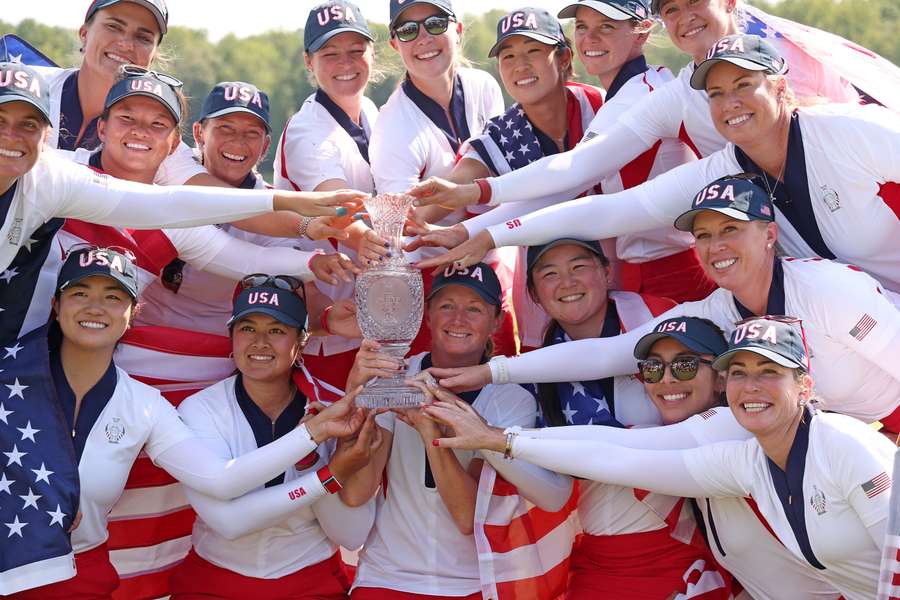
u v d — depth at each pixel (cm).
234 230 661
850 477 493
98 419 554
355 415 555
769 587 552
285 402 593
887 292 550
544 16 673
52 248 579
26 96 506
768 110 551
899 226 551
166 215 568
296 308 578
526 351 694
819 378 548
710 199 545
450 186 613
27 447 536
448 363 604
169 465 564
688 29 616
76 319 544
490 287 593
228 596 577
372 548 595
